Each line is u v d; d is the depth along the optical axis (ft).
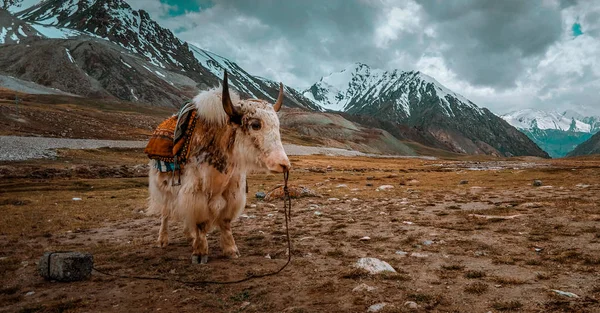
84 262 21.77
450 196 61.77
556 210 39.17
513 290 17.08
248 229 36.96
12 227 42.42
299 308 15.76
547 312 14.44
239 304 17.13
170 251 28.40
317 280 19.71
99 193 78.43
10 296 19.53
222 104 22.11
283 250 27.14
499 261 22.07
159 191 26.94
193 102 24.40
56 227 42.50
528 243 26.48
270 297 17.67
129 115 491.31
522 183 86.84
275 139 22.53
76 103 606.55
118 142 267.59
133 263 25.26
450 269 21.15
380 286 18.28
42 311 17.28
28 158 151.33
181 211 23.67
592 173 107.86
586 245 24.91
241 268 22.67
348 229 34.81
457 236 29.89
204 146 23.45
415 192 72.33
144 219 47.98
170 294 18.74
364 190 80.07
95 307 17.51
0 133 235.40
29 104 424.05
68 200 66.18
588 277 18.45
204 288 19.44
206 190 23.54
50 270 21.72
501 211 41.19
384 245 27.89
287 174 22.44
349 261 23.50
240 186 25.20
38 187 88.33
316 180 121.19
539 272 19.65
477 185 87.56
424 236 30.45
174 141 23.84
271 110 23.11
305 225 38.19
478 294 16.80
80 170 125.39
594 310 14.26
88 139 276.62
